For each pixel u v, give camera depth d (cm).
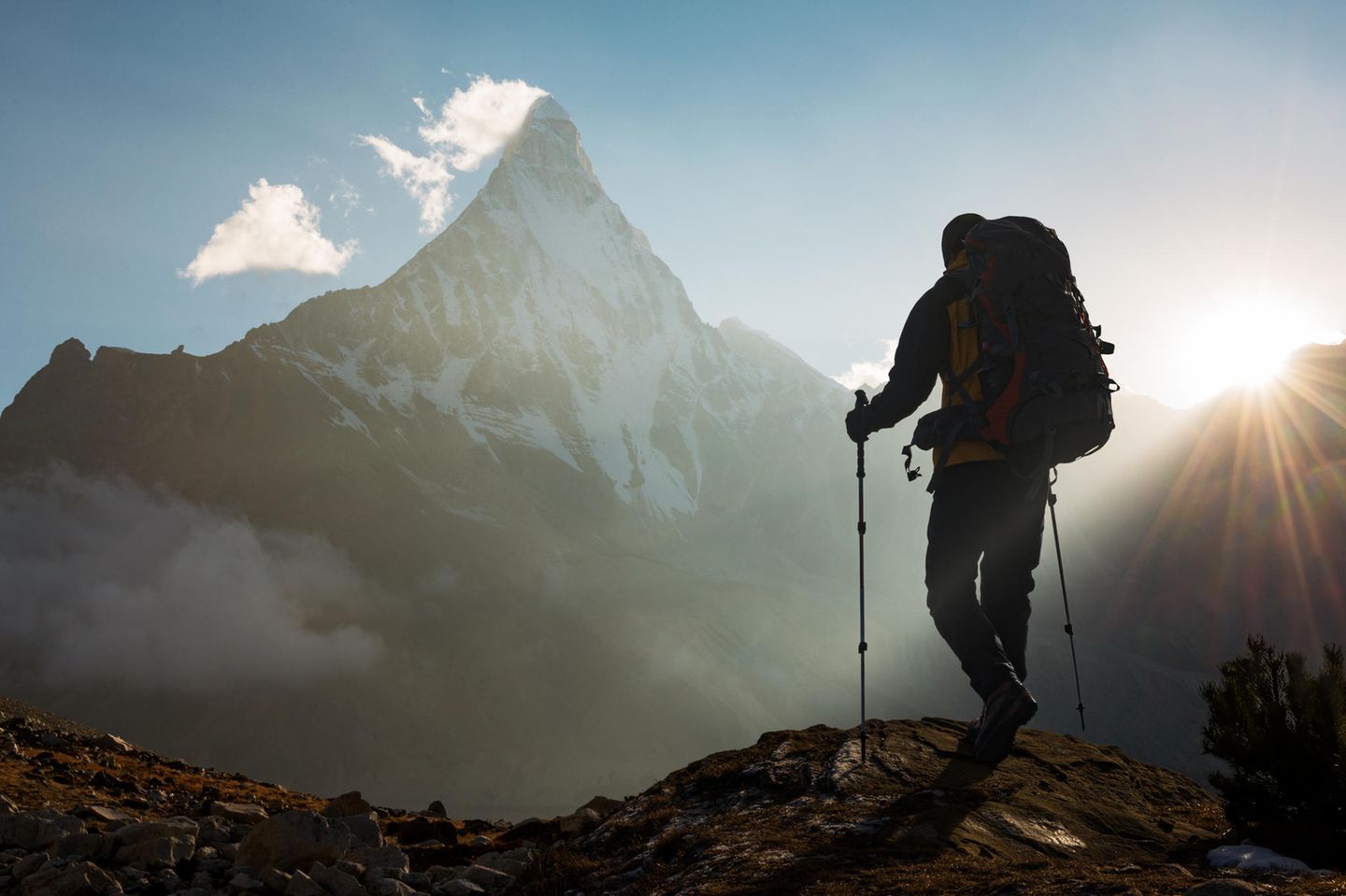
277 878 941
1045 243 738
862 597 816
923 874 583
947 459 732
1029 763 850
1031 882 553
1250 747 695
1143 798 838
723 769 923
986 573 800
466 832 1436
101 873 942
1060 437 707
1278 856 616
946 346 745
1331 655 697
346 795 1412
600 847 836
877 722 949
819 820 711
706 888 614
